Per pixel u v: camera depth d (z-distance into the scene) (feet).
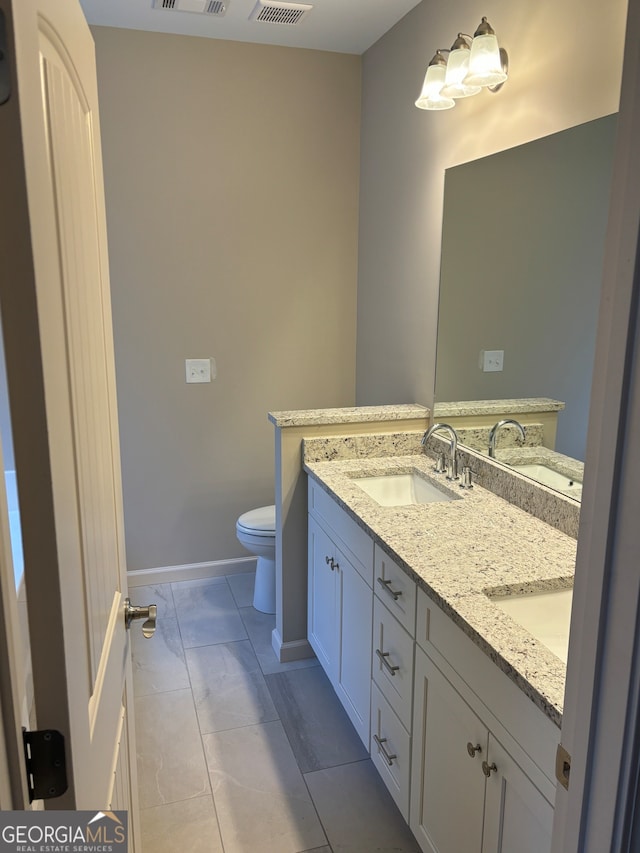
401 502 8.14
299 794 6.49
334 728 7.47
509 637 4.10
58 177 2.44
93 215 3.39
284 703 7.91
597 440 2.26
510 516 6.37
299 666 8.70
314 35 9.31
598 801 2.39
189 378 10.37
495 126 6.68
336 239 10.61
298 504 8.43
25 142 1.90
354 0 8.09
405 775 5.66
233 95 9.68
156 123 9.45
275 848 5.87
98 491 3.22
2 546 1.84
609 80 5.12
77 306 2.77
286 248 10.39
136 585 10.82
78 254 2.85
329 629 7.73
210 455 10.75
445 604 4.58
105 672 3.28
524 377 6.44
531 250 6.17
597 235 5.30
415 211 8.59
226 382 10.57
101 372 3.51
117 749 3.72
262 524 9.55
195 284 10.09
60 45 2.59
